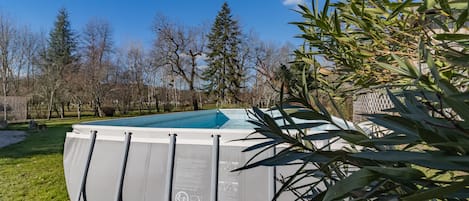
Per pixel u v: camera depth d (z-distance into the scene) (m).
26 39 17.58
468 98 0.37
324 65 0.95
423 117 0.43
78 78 16.88
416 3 0.66
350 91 0.97
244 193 2.00
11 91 16.84
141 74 20.44
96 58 18.44
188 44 18.75
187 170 2.15
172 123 5.61
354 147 0.67
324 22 0.79
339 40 0.80
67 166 2.53
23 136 8.66
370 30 0.80
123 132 2.40
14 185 3.62
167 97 21.09
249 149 0.67
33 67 17.81
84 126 2.57
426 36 0.71
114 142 2.40
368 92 0.95
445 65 0.67
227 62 17.91
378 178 0.43
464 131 0.36
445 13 0.59
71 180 2.45
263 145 0.65
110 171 2.33
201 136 2.20
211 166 2.11
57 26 20.42
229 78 17.20
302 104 0.62
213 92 18.91
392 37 0.80
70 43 20.70
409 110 0.49
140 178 2.23
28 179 3.88
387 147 0.62
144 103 20.84
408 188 0.45
